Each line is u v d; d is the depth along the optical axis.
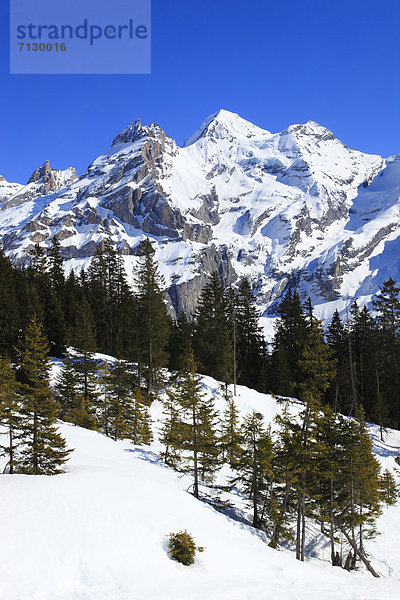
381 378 56.59
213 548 17.91
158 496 21.39
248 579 16.34
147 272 50.72
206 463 29.48
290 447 26.59
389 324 57.38
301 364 26.39
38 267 69.50
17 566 13.58
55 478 21.33
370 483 28.88
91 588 13.51
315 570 19.83
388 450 46.44
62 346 54.31
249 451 29.75
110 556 15.15
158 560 15.81
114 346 64.00
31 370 28.41
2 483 20.11
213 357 58.59
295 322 65.81
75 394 42.50
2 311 46.84
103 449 33.34
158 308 49.44
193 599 13.76
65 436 33.84
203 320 60.09
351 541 27.97
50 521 16.55
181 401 30.16
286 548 28.14
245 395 53.94
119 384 43.50
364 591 17.47
